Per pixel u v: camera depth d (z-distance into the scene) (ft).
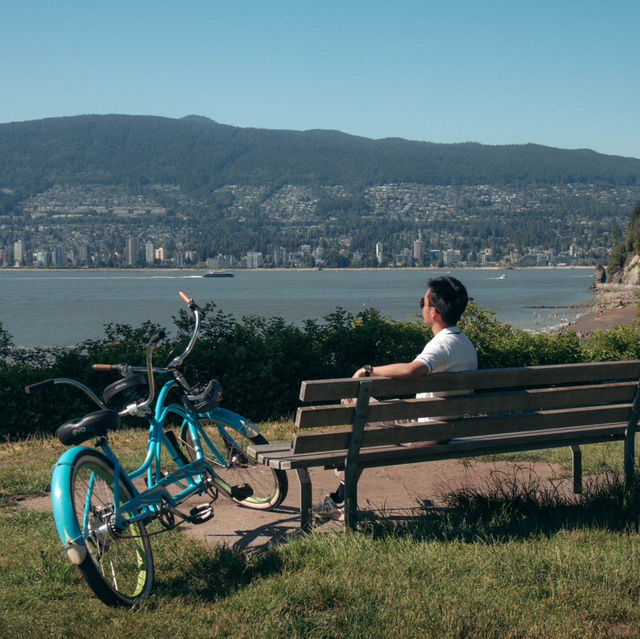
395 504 17.24
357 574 12.33
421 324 37.70
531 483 18.33
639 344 39.58
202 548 14.23
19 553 14.30
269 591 11.82
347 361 35.45
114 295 449.48
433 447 15.33
